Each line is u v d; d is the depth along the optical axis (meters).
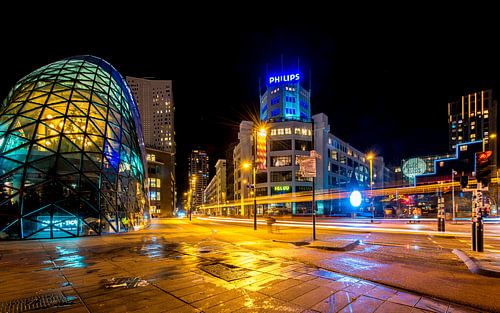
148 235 20.67
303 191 80.44
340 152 99.50
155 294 6.29
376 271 8.10
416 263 9.30
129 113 32.25
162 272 8.32
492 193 65.38
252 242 15.27
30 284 7.16
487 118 165.75
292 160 80.38
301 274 7.90
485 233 21.47
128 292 6.45
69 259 10.70
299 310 5.29
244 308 5.41
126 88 35.81
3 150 21.00
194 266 9.10
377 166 144.50
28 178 20.17
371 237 17.53
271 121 85.12
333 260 9.76
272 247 13.15
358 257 10.36
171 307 5.49
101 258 10.85
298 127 83.12
